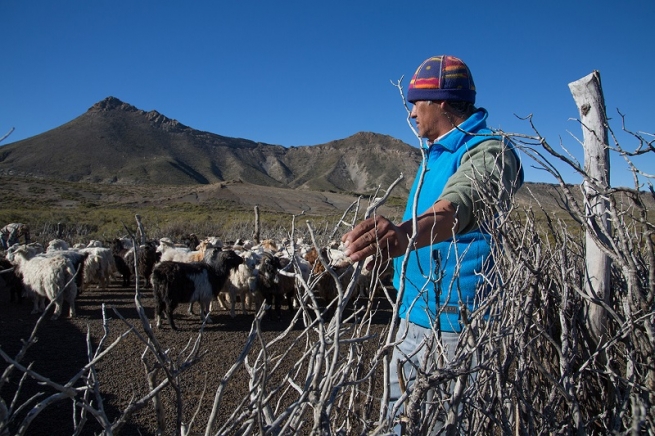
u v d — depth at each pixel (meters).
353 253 1.49
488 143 2.34
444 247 2.48
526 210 2.38
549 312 2.40
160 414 1.42
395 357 2.66
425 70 2.67
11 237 22.33
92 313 10.95
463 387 1.59
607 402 2.20
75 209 58.59
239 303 12.95
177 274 9.63
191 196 83.81
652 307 1.79
